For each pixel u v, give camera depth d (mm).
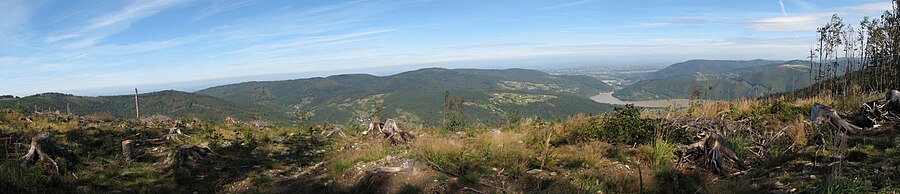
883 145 6953
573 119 13250
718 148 7520
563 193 6406
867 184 5227
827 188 5141
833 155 6473
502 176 7504
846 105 11891
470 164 8070
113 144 11438
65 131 13023
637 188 6641
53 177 7574
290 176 8875
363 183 7582
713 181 6824
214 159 9922
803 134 8250
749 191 5918
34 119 15695
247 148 11914
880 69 28250
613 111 11234
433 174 7457
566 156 8391
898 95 9258
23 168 7434
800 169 6477
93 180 7969
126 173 8633
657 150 8016
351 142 13219
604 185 6785
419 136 14164
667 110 13898
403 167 7781
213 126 17562
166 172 8992
